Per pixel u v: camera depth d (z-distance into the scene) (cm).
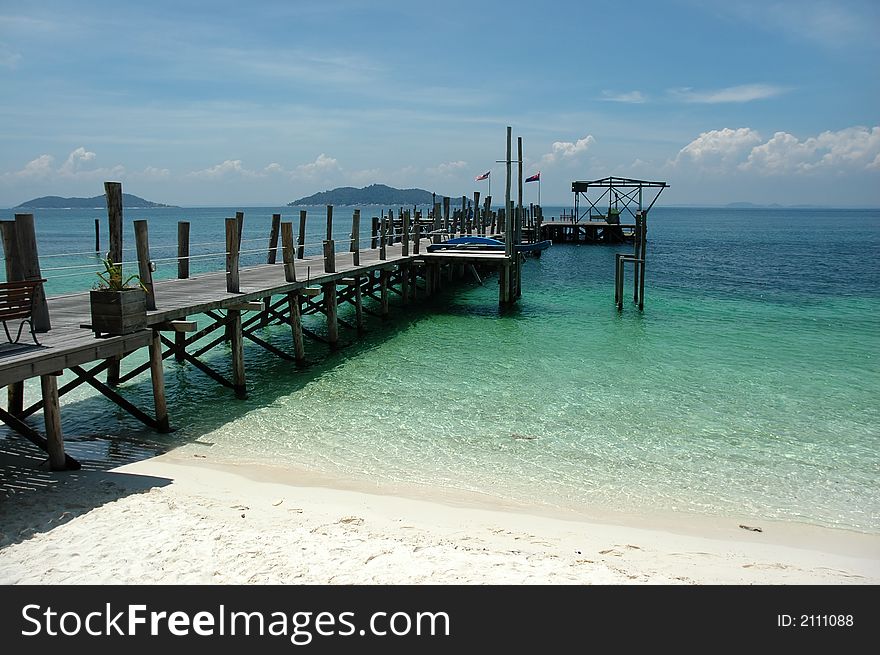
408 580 631
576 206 6781
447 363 1689
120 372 1529
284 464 1001
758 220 19488
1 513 749
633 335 2080
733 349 1884
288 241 1617
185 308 1192
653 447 1118
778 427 1226
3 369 770
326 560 664
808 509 895
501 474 992
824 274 4078
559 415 1279
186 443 1082
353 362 1694
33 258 975
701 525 838
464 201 3859
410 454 1065
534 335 2066
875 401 1389
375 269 2186
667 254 5844
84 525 720
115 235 1132
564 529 805
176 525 730
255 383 1480
